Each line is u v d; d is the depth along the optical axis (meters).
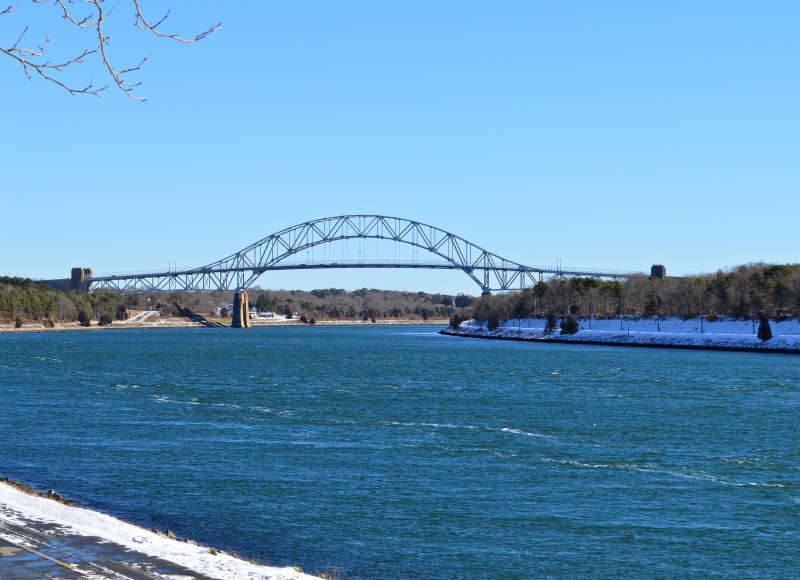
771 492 49.22
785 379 126.69
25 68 16.27
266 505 44.41
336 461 56.72
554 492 48.59
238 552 36.12
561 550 37.94
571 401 95.88
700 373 139.12
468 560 36.31
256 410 85.81
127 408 85.94
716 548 38.56
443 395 102.50
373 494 47.28
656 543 39.12
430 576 34.19
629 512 44.44
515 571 35.12
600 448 63.38
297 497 46.31
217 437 66.62
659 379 127.19
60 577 23.72
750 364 162.00
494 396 101.38
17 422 73.44
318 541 38.28
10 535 28.55
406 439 66.62
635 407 90.06
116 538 29.20
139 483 48.88
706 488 50.06
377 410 86.38
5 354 191.12
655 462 58.00
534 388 112.25
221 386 114.25
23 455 57.06
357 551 37.03
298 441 65.06
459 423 76.56
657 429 73.50
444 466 55.53
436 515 43.19
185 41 16.00
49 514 33.41
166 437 66.31
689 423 77.38
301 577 26.25
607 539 39.66
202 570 25.69
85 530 30.06
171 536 35.03
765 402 95.38
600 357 188.50
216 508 43.53
